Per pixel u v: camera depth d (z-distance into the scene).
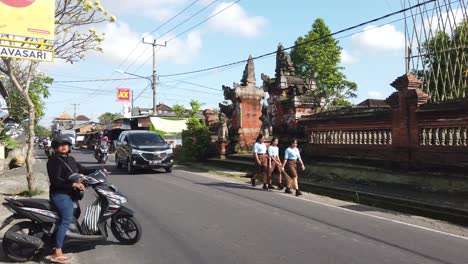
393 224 7.88
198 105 28.94
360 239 6.65
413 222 8.12
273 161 12.66
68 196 5.63
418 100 11.43
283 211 8.91
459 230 7.49
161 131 36.25
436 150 10.90
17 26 8.53
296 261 5.48
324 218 8.28
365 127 13.38
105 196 5.95
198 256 5.69
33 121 10.60
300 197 11.09
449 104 10.55
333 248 6.10
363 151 13.46
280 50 19.50
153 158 17.17
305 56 38.47
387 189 11.38
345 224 7.76
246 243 6.33
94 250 6.00
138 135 18.67
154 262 5.45
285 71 18.92
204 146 23.58
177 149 28.30
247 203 9.84
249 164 18.38
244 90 22.62
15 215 5.54
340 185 12.46
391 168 12.16
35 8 8.70
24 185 12.56
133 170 17.28
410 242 6.52
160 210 8.88
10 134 22.50
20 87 10.13
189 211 8.79
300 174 15.42
